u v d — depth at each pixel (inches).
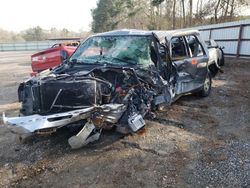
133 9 1690.5
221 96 276.4
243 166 136.8
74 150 157.5
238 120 204.5
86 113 142.5
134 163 142.0
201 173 131.3
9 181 128.9
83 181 126.6
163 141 167.6
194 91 248.8
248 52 578.9
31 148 162.4
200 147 159.5
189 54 234.1
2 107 262.2
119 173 132.7
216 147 159.0
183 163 141.2
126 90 165.8
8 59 967.0
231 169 134.3
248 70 449.7
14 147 165.0
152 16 1592.0
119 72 169.6
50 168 138.9
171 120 203.8
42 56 356.8
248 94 283.0
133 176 129.8
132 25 1728.6
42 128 132.8
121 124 164.4
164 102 197.9
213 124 197.0
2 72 562.3
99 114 147.6
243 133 179.5
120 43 202.2
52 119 136.4
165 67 196.1
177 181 125.0
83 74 163.2
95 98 147.1
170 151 154.6
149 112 186.1
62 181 127.2
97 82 153.5
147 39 194.7
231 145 161.5
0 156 153.8
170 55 197.9
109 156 149.9
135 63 186.1
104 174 132.2
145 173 132.3
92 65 187.0
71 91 144.9
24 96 159.3
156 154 151.3
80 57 203.5
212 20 1167.6
